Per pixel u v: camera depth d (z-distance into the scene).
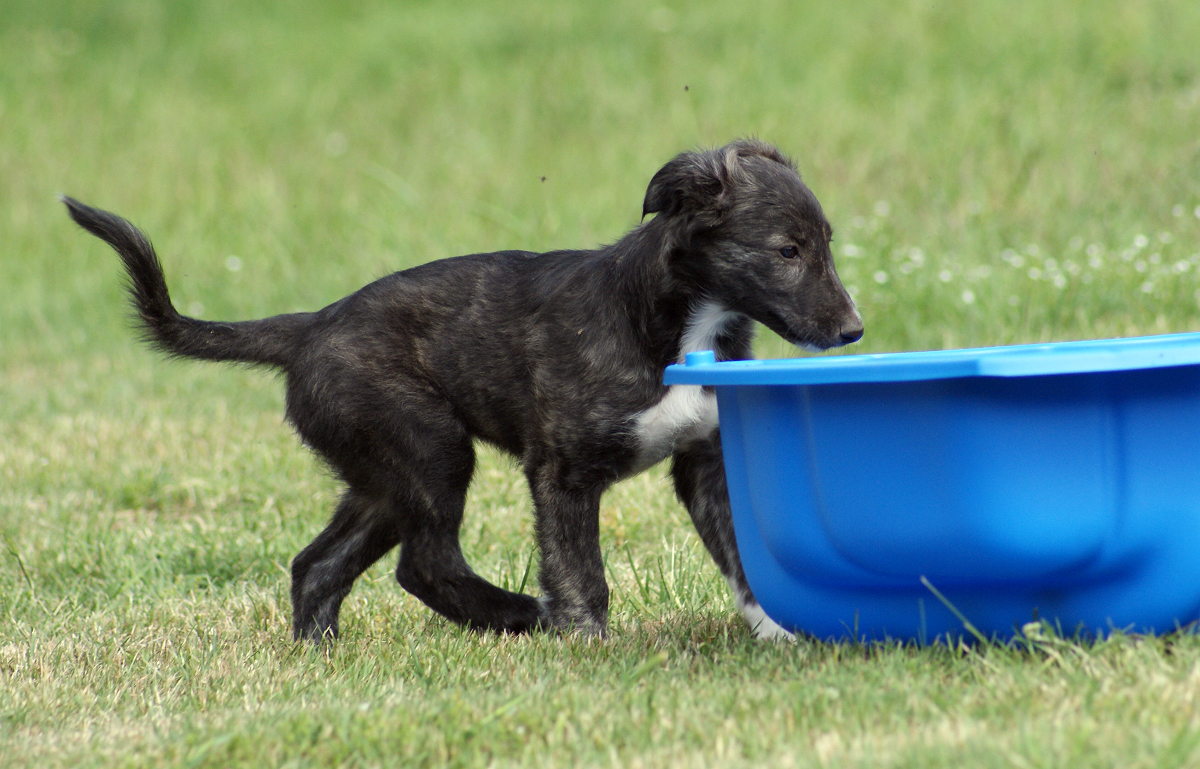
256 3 35.81
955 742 4.69
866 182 19.39
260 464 12.36
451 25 32.47
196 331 8.12
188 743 5.32
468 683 6.29
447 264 7.91
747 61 26.72
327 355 7.66
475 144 24.97
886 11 28.05
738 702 5.44
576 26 31.03
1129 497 5.35
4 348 19.11
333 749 5.15
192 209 23.17
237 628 8.18
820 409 5.56
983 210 17.59
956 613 5.73
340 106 28.16
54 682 6.82
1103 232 16.48
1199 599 5.68
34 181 25.27
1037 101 21.47
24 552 10.12
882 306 15.06
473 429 7.79
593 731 5.24
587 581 7.33
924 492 5.36
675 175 7.15
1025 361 4.89
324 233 21.38
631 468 7.41
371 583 9.21
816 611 6.18
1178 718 4.76
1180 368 5.26
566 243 19.28
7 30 34.38
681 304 7.25
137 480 12.15
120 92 29.92
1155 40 23.38
